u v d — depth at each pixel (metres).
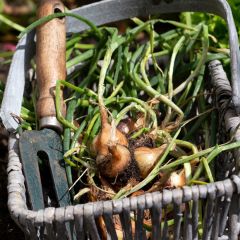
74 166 0.71
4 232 0.85
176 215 0.62
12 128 0.72
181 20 0.99
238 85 0.71
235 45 0.72
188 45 0.86
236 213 0.64
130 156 0.70
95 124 0.75
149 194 0.61
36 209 0.66
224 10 0.75
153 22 0.87
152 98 0.79
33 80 0.88
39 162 0.74
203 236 0.65
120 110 0.79
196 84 0.81
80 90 0.77
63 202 0.69
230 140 0.69
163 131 0.74
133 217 0.67
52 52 0.77
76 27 0.86
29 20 1.47
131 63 0.85
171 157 0.74
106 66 0.78
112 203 0.61
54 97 0.75
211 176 0.67
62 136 0.76
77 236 0.63
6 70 1.24
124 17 0.86
